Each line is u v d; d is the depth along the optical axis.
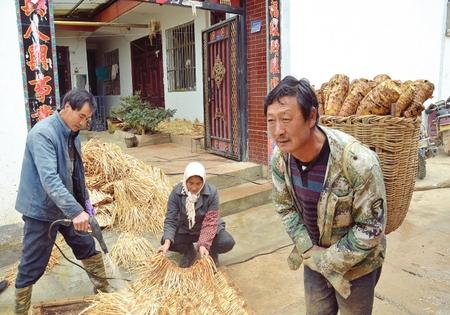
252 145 5.62
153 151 7.13
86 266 2.81
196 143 7.09
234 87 5.69
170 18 9.20
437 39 7.85
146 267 2.65
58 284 3.02
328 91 2.46
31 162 2.32
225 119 6.07
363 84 2.32
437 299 2.80
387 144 1.99
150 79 11.14
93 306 2.33
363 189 1.40
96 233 2.32
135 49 11.90
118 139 9.02
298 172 1.53
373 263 1.59
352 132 2.08
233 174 5.16
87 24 9.12
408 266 3.29
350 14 5.92
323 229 1.53
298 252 1.70
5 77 3.38
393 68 6.88
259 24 5.18
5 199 3.53
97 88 14.81
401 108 2.10
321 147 1.43
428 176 6.07
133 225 3.94
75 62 11.79
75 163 2.54
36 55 3.44
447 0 7.96
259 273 3.23
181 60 9.11
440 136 7.54
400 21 6.88
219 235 3.21
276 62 5.12
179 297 2.37
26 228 2.38
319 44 5.54
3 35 3.33
